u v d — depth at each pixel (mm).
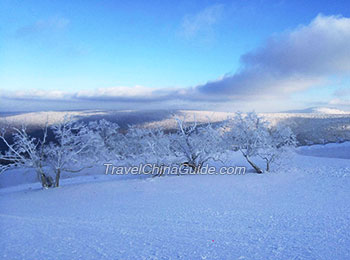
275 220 9852
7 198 18938
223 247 6930
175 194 17281
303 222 9430
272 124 28406
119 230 8945
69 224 10031
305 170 28234
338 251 6496
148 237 8000
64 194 19812
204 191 17984
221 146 29172
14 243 7633
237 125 27891
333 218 9898
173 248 6906
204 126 28844
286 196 15188
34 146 24047
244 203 13531
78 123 25844
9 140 23219
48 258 6367
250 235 8008
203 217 10656
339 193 15594
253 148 27062
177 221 10078
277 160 30406
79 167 29625
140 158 30031
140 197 16766
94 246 7211
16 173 36219
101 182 26109
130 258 6230
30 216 11852
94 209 13297
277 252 6500
